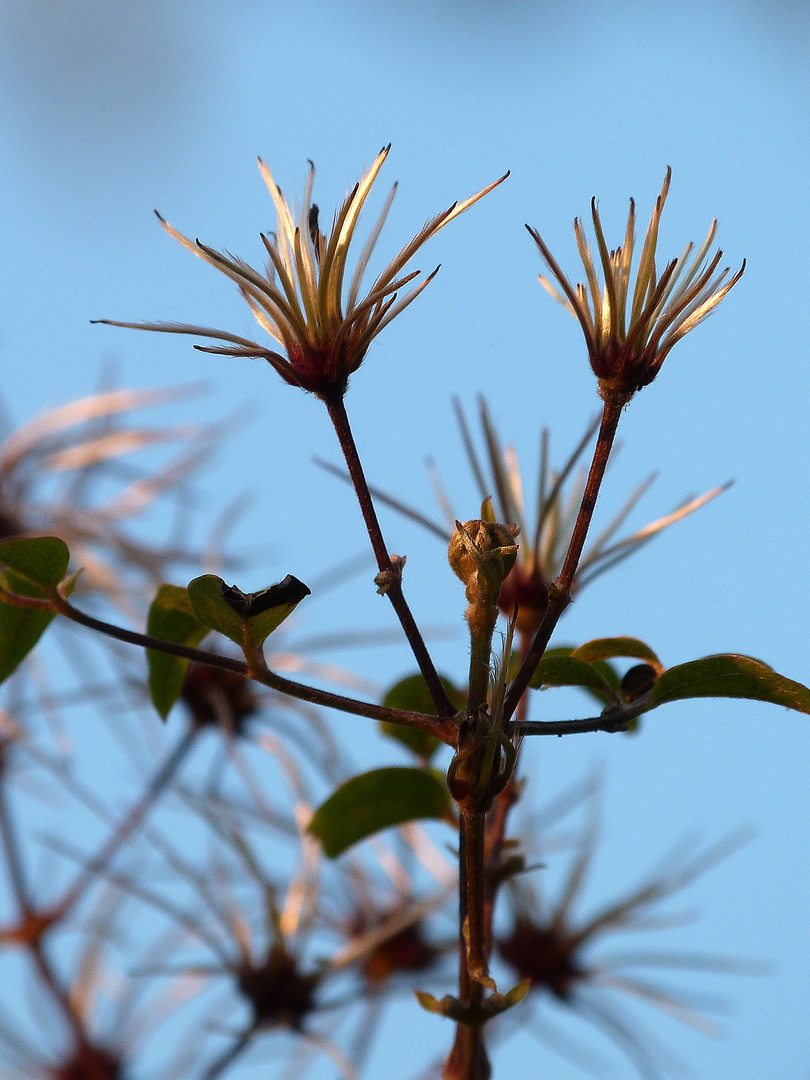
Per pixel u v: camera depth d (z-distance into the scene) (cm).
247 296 68
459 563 66
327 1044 77
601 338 67
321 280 67
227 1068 77
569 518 74
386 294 67
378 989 78
